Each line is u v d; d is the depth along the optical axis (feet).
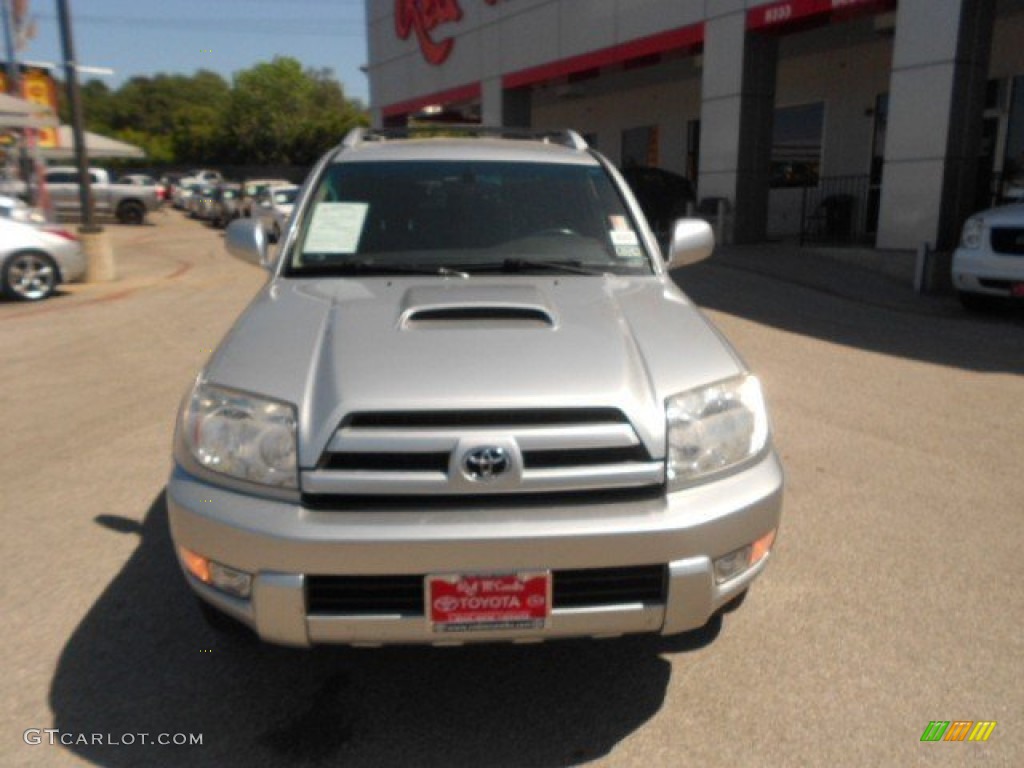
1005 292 29.40
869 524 13.57
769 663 10.00
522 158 13.61
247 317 10.12
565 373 8.37
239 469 8.10
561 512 7.87
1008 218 29.35
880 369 23.13
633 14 51.65
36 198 74.02
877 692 9.45
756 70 45.98
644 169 58.59
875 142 52.26
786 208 58.70
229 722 9.09
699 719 9.09
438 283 11.04
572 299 10.41
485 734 8.93
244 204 87.56
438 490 7.76
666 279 11.95
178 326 31.45
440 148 13.83
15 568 12.33
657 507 8.01
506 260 11.86
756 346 25.89
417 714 9.25
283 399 8.21
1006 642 10.34
